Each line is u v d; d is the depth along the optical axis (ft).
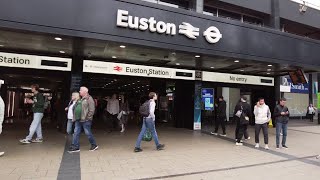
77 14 23.77
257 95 56.03
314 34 61.82
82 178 16.19
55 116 54.13
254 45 33.63
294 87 81.87
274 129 48.14
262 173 18.53
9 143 26.61
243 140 33.83
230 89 65.46
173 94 53.47
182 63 39.55
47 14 22.81
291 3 53.98
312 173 18.81
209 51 30.12
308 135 41.39
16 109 67.15
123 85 77.10
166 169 18.84
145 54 33.04
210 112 56.75
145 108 25.13
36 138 28.30
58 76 37.14
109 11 24.91
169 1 41.63
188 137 35.35
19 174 16.56
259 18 51.49
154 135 25.44
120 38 25.29
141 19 25.99
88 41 26.27
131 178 16.52
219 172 18.51
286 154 25.55
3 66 31.58
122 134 36.29
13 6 21.89
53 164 19.17
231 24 31.81
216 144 30.25
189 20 28.84
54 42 27.81
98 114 69.97
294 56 37.60
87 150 24.49
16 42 28.53
